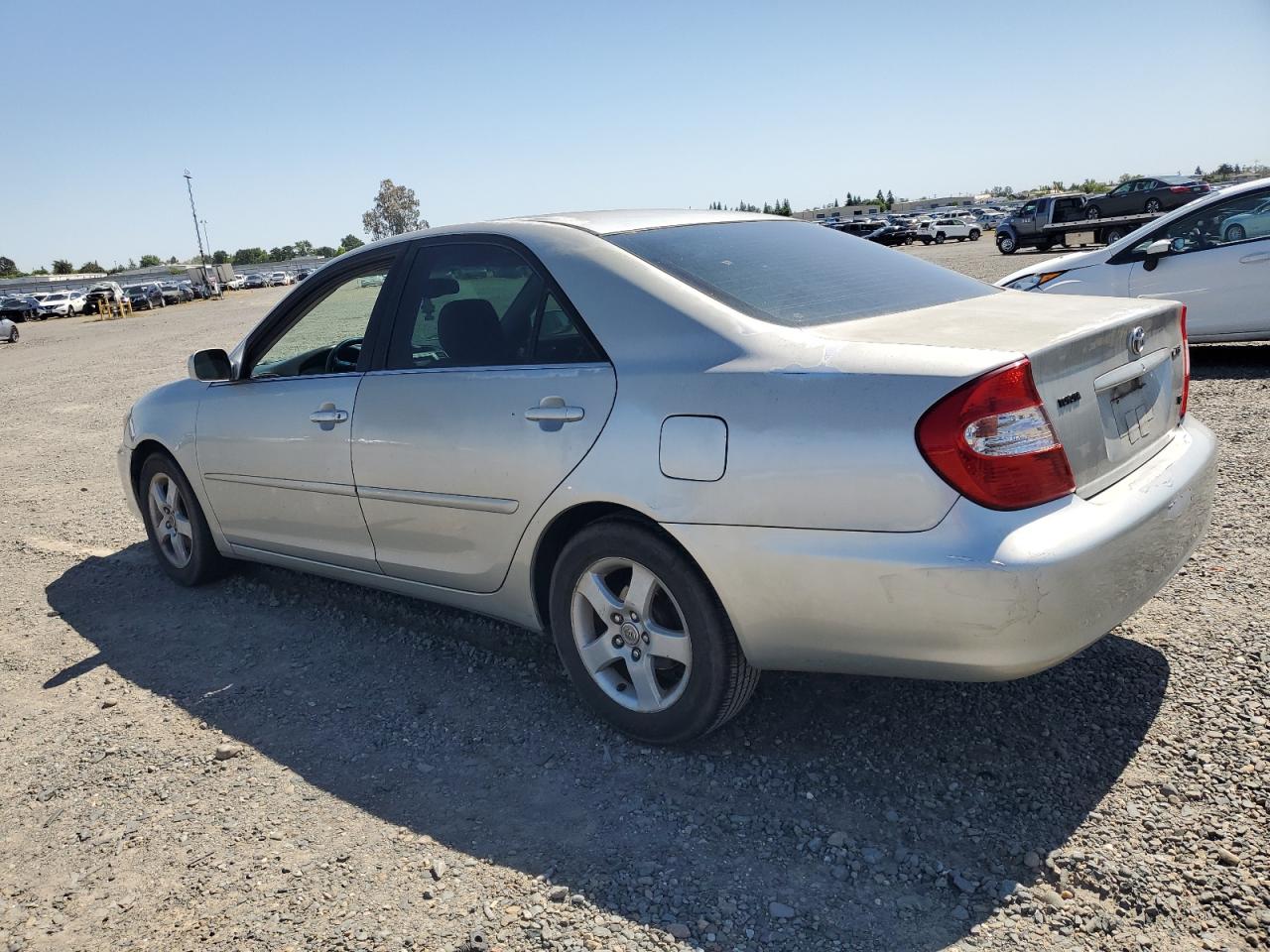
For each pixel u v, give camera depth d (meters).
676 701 2.92
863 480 2.44
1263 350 8.71
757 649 2.72
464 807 2.84
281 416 3.99
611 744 3.11
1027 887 2.30
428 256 3.63
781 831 2.60
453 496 3.34
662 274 3.02
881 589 2.44
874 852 2.48
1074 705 3.04
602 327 3.01
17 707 3.74
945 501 2.35
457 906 2.40
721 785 2.82
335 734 3.33
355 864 2.61
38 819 2.96
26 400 13.80
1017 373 2.35
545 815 2.76
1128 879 2.29
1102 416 2.63
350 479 3.72
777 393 2.59
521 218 3.55
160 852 2.74
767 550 2.58
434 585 3.62
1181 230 8.16
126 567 5.38
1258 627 3.41
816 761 2.90
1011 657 2.38
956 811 2.61
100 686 3.87
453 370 3.37
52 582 5.23
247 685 3.76
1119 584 2.48
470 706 3.45
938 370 2.39
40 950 2.38
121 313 48.25
